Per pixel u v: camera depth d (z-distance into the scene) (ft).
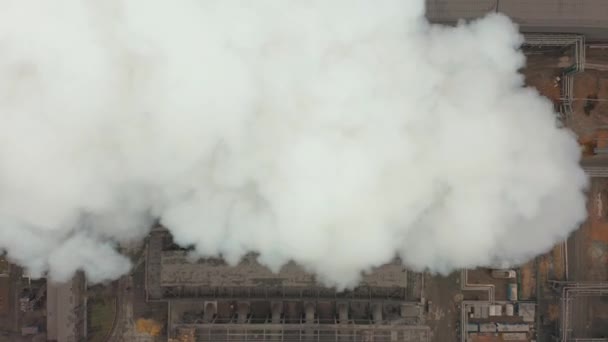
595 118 216.74
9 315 216.33
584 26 200.54
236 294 208.03
